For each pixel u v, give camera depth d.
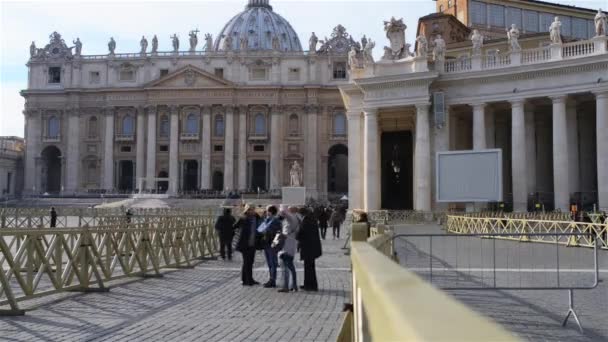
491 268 18.48
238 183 114.38
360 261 3.66
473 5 74.56
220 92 114.19
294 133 115.88
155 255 19.44
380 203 51.88
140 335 10.37
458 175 31.34
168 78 114.69
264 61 116.06
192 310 12.95
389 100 46.41
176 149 114.06
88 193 112.81
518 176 42.97
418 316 1.48
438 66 46.00
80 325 11.20
